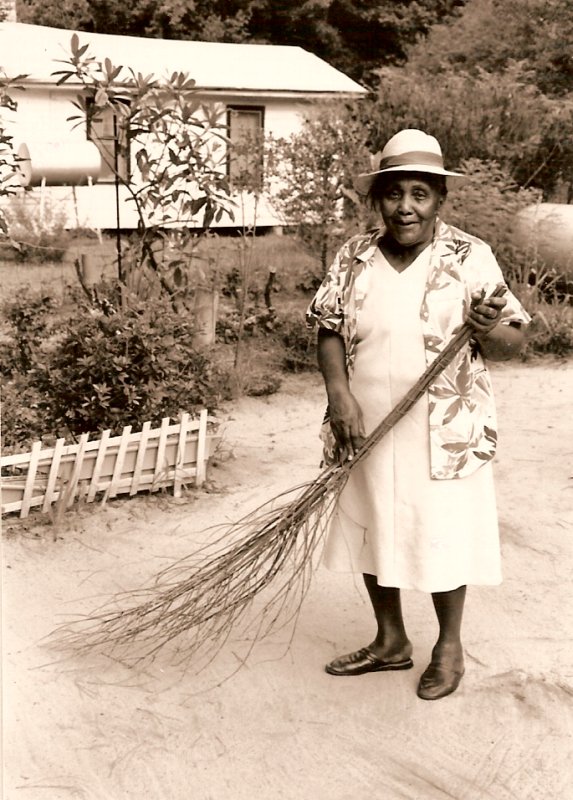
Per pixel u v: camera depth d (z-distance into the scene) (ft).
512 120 40.47
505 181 36.35
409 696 11.80
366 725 11.24
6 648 12.80
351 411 11.07
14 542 15.96
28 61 50.98
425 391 10.86
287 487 18.76
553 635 13.29
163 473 17.97
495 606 14.12
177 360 18.54
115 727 11.19
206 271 31.30
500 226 33.81
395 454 11.09
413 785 10.20
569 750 10.78
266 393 25.66
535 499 18.11
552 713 11.45
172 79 21.29
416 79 43.91
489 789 10.12
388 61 95.45
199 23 91.86
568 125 41.14
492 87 41.27
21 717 11.32
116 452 17.51
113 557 15.60
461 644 12.75
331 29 93.61
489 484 11.45
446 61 62.85
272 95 57.67
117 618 12.31
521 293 32.27
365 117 40.65
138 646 12.91
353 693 11.89
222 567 11.77
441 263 10.94
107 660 12.60
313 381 26.99
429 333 10.86
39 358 20.58
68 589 14.52
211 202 21.62
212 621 13.53
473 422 11.12
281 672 12.35
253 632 13.38
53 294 27.20
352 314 11.21
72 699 11.73
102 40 59.72
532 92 43.96
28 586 14.56
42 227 45.93
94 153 45.11
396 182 10.64
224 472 19.60
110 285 21.40
